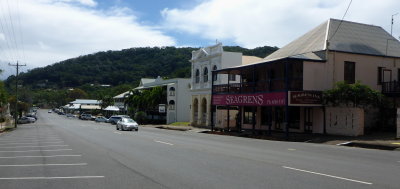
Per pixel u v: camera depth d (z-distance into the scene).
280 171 11.16
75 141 23.47
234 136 31.44
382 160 14.03
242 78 36.81
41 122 73.00
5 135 31.88
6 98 54.19
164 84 66.00
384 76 31.23
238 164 12.70
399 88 28.92
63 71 186.25
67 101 160.38
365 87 25.48
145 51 174.12
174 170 11.43
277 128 33.88
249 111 37.72
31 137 28.38
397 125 22.70
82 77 180.62
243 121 38.59
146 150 17.50
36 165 12.74
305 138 25.52
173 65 151.12
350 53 29.55
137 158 14.45
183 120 61.75
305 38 34.50
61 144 21.31
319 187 8.79
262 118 36.03
